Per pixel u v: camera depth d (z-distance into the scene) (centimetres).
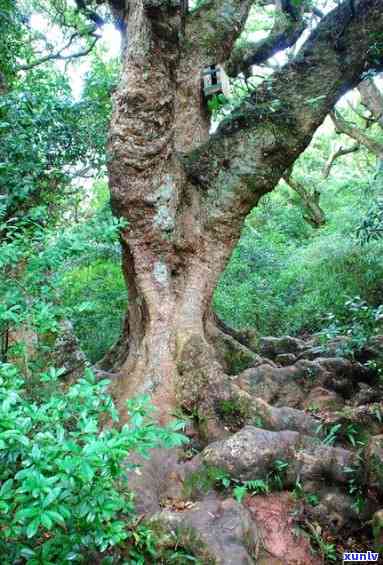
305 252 1005
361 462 348
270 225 1388
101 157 536
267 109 503
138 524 300
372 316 508
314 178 1582
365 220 463
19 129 452
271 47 714
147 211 466
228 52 585
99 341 773
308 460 359
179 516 301
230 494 348
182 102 562
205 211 511
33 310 304
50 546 206
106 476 196
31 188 445
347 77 515
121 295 812
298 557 312
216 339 573
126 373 505
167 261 490
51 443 184
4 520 185
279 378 513
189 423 431
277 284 1007
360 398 503
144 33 409
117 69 641
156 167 455
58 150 505
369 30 502
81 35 805
